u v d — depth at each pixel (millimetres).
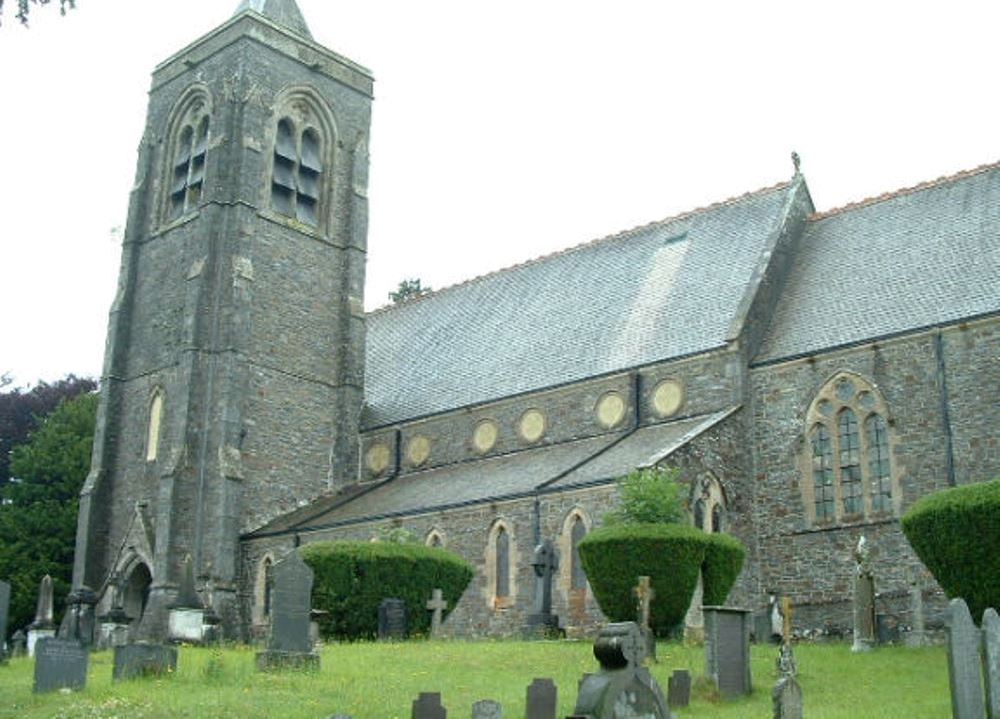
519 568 39906
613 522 34875
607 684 17109
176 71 58188
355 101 60031
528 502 40219
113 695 22359
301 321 54375
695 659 28594
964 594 28672
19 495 63125
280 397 52406
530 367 49562
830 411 39531
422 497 45688
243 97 54500
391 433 53375
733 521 39406
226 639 44844
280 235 54500
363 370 55844
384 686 24297
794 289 44250
